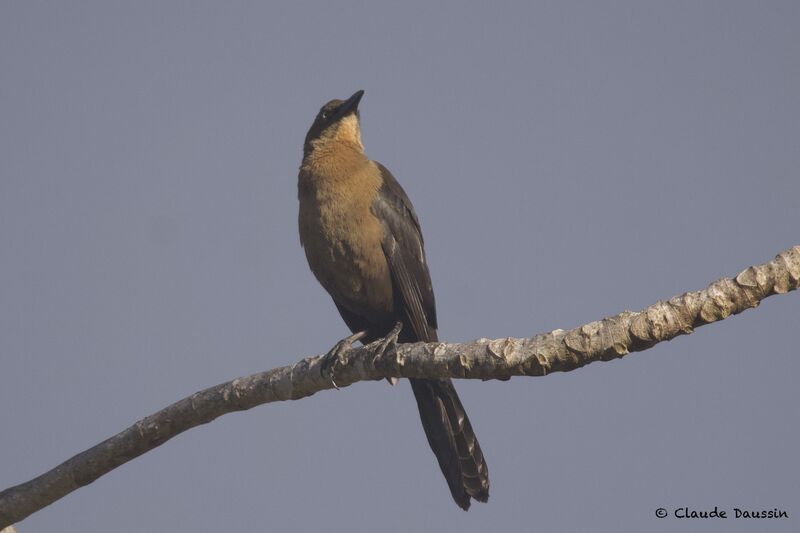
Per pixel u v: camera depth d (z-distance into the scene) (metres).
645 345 8.80
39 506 11.09
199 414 10.98
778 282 8.53
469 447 12.16
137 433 10.91
